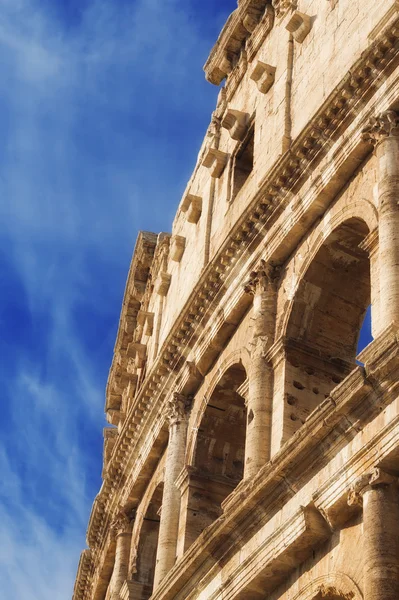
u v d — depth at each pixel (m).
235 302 48.09
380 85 42.41
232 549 40.00
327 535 36.69
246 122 54.22
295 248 45.66
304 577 37.06
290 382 42.78
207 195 57.06
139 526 55.91
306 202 44.75
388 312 36.50
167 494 49.69
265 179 46.50
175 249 59.62
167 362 53.12
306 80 49.38
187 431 51.12
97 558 64.12
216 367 49.72
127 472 58.44
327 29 49.12
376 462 34.34
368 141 41.81
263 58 54.69
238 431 49.62
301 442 37.03
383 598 32.09
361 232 42.84
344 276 44.19
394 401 34.88
